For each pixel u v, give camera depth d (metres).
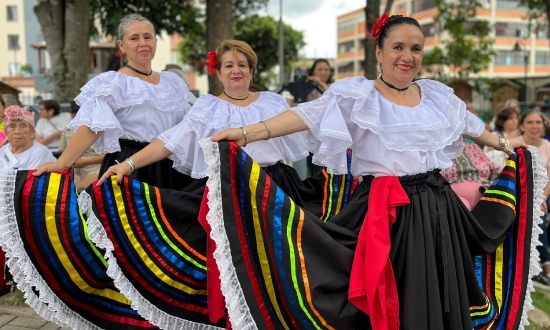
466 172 4.06
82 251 2.59
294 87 5.33
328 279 2.26
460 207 2.51
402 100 2.41
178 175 3.08
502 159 4.79
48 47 8.75
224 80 2.96
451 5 14.89
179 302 2.61
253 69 3.01
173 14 10.61
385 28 2.40
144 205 2.57
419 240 2.30
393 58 2.34
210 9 8.65
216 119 2.84
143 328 2.66
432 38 29.45
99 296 2.71
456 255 2.39
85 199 2.48
